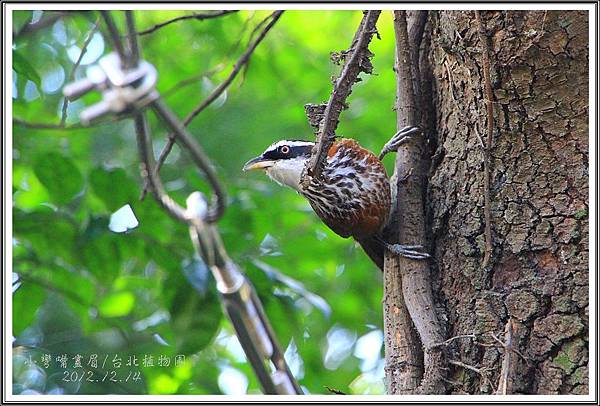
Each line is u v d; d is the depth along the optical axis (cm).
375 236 934
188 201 581
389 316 803
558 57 708
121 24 1064
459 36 763
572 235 693
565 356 670
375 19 753
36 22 1043
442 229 796
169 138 783
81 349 1238
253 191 1312
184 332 991
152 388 1236
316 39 1733
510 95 727
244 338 551
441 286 783
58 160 1106
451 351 739
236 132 1711
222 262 560
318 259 1450
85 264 1095
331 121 769
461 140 787
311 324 1517
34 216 1124
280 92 1750
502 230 727
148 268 1366
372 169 919
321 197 943
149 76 546
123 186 1091
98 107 544
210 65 1644
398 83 888
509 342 679
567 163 707
